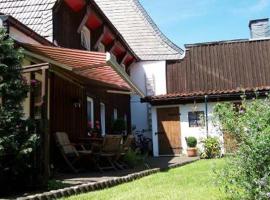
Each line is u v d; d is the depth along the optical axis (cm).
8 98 768
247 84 2372
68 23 1506
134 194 752
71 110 1440
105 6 2688
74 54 991
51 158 1180
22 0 1375
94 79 1306
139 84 2483
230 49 2462
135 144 2156
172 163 1491
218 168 724
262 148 570
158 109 2188
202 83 2417
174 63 2491
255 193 573
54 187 791
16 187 788
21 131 772
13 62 787
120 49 2136
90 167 1219
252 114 607
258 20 2764
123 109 2286
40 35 1202
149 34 2552
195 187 829
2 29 802
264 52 2427
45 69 835
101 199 705
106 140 1180
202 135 2091
